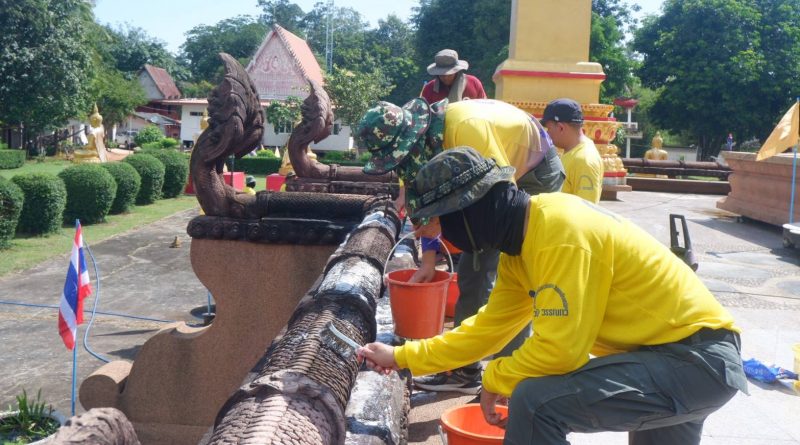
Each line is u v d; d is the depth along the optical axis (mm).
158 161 23312
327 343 2348
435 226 2721
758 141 48156
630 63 40750
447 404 3684
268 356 2527
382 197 6258
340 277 3242
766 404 4273
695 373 1985
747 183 12922
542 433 2012
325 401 1922
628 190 15422
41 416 5395
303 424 1770
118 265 13477
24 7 39531
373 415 2340
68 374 7648
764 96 41562
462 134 3229
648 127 56750
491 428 2584
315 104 8711
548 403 1984
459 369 3875
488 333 2283
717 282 7805
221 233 5676
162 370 5656
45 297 10898
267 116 51438
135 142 57781
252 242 5703
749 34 40969
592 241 1972
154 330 9336
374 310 2941
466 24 46688
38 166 40844
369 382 2629
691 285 2102
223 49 101688
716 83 41125
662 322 2029
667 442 2314
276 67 55094
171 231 17547
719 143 44375
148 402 5641
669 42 42281
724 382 1992
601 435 3771
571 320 1916
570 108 4508
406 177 3367
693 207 14758
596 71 12023
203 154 5695
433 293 2926
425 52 48312
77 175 17781
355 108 47906
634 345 2068
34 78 40688
